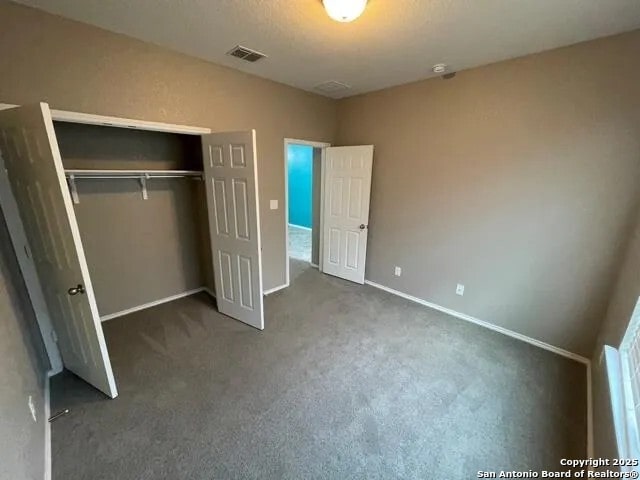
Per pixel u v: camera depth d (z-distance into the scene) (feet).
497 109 8.53
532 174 8.19
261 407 6.29
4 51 5.84
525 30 6.53
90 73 6.88
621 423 4.03
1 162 6.02
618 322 6.12
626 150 6.81
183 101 8.47
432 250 10.82
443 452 5.39
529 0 5.42
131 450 5.25
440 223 10.42
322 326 9.66
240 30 6.84
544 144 7.88
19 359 4.99
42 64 6.28
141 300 10.55
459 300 10.38
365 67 8.99
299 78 10.23
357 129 12.41
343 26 6.53
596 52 6.86
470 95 8.99
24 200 5.99
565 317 8.25
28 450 4.22
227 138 8.40
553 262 8.23
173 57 8.09
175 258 11.24
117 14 6.24
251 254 8.87
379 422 5.99
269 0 5.62
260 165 10.93
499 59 8.19
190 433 5.62
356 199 12.66
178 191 10.87
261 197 11.25
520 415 6.23
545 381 7.26
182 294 11.69
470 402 6.56
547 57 7.52
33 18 6.04
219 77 9.11
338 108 12.97
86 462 5.02
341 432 5.74
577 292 7.95
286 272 12.93
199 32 6.98
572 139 7.45
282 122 11.19
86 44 6.73
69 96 6.70
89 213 8.96
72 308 6.18
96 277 9.38
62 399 6.39
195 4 5.80
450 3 5.56
